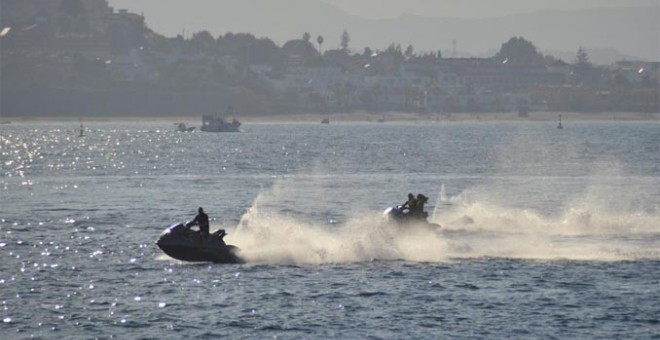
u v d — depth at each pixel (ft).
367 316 425.28
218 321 419.95
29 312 435.12
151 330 408.67
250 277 496.64
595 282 481.05
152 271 515.50
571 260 533.14
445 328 409.08
